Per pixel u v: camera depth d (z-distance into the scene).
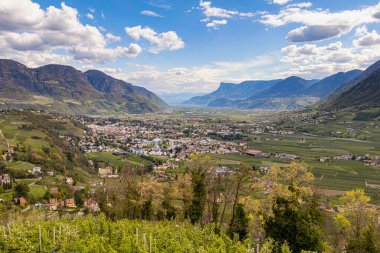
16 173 148.25
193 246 40.25
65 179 153.38
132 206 69.94
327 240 55.56
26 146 194.25
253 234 52.22
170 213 71.88
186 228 51.22
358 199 59.59
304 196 43.75
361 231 51.94
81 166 192.12
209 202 67.44
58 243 39.00
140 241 40.81
